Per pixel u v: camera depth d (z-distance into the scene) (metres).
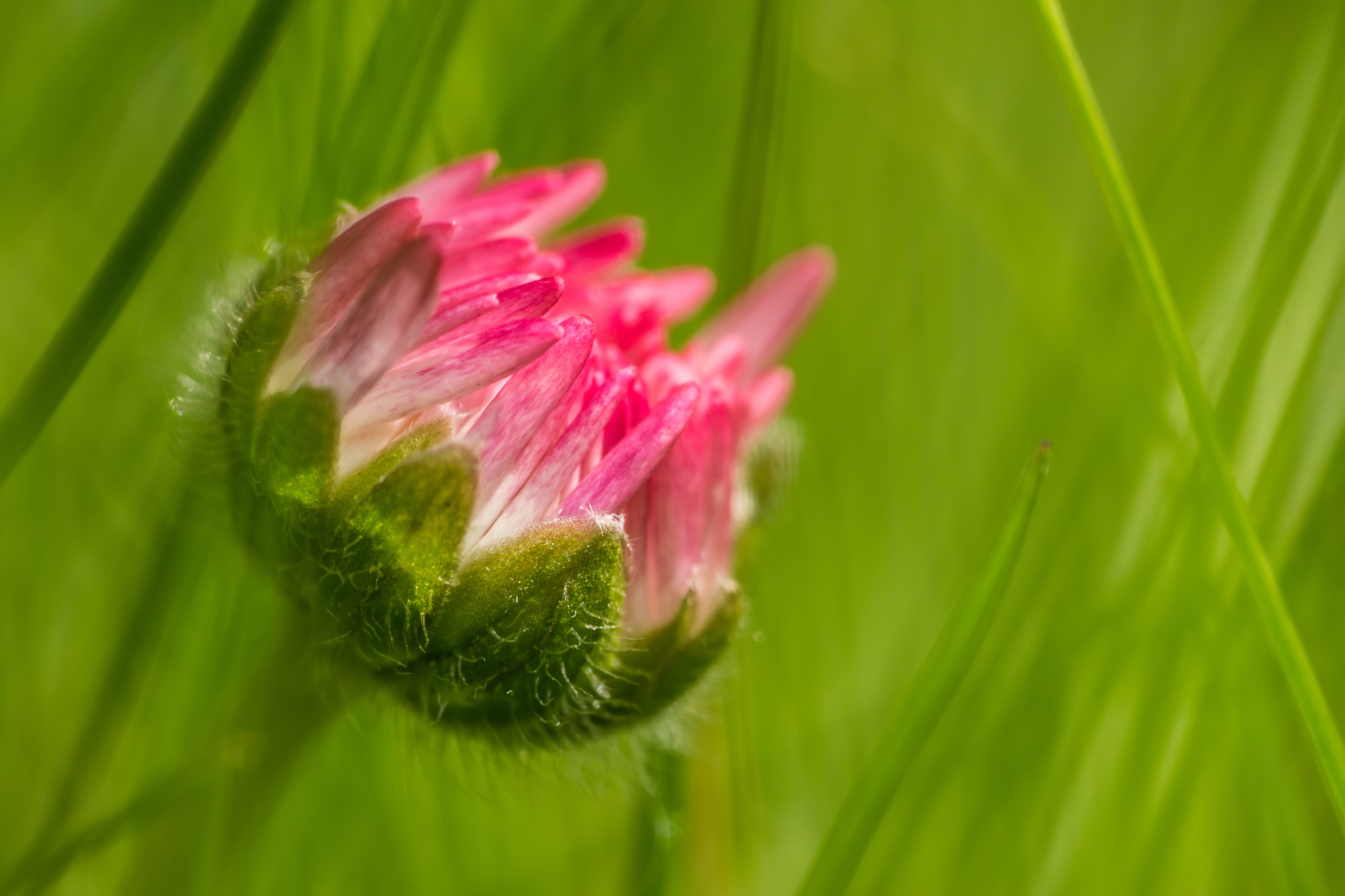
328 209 0.12
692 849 0.12
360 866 0.13
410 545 0.11
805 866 0.13
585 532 0.11
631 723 0.11
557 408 0.11
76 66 0.13
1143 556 0.13
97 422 0.13
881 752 0.12
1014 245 0.14
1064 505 0.14
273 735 0.11
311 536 0.11
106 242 0.13
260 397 0.11
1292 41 0.13
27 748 0.12
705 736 0.12
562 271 0.11
